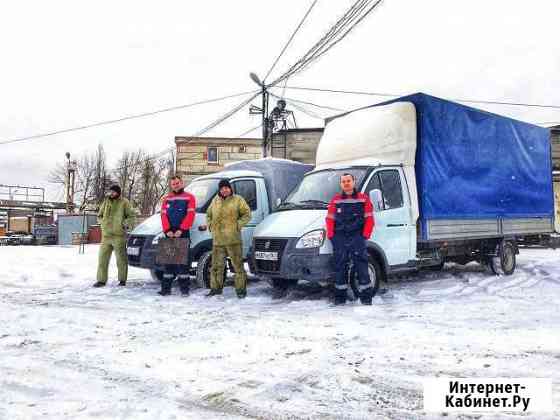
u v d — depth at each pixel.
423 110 8.05
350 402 3.26
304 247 6.80
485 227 9.20
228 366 3.98
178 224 7.73
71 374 3.81
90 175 49.47
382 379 3.65
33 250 18.95
